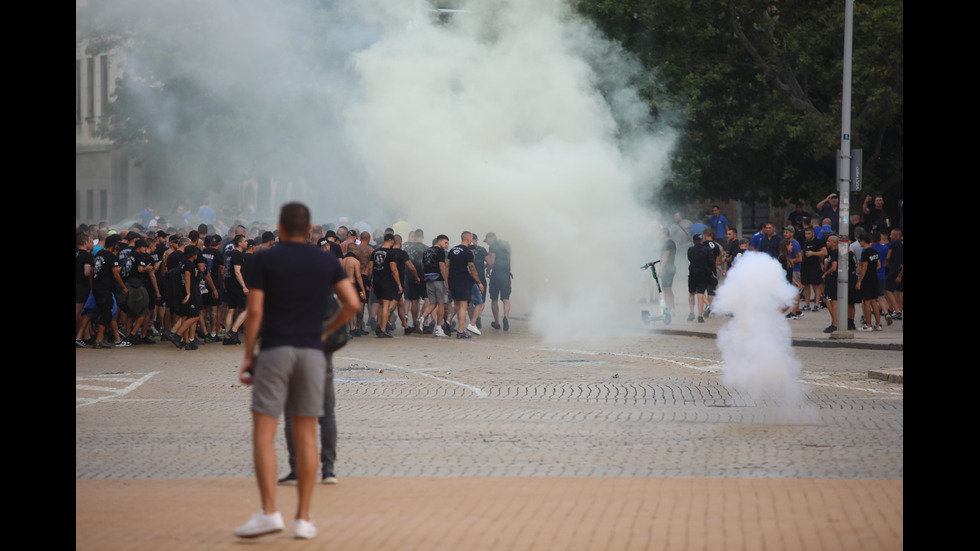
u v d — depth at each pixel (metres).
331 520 7.63
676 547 6.79
